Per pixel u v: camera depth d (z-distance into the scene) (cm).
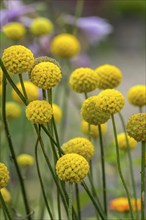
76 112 154
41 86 67
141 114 70
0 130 107
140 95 86
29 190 133
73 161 64
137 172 144
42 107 66
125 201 96
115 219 96
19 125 134
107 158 102
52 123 72
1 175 65
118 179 105
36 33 130
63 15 155
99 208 75
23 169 111
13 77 117
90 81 77
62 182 73
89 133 75
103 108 70
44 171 103
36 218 115
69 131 138
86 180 146
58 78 67
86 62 155
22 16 145
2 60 67
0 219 95
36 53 143
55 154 71
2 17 142
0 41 121
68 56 105
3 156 107
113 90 71
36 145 70
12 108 101
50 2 159
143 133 69
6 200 91
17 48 66
